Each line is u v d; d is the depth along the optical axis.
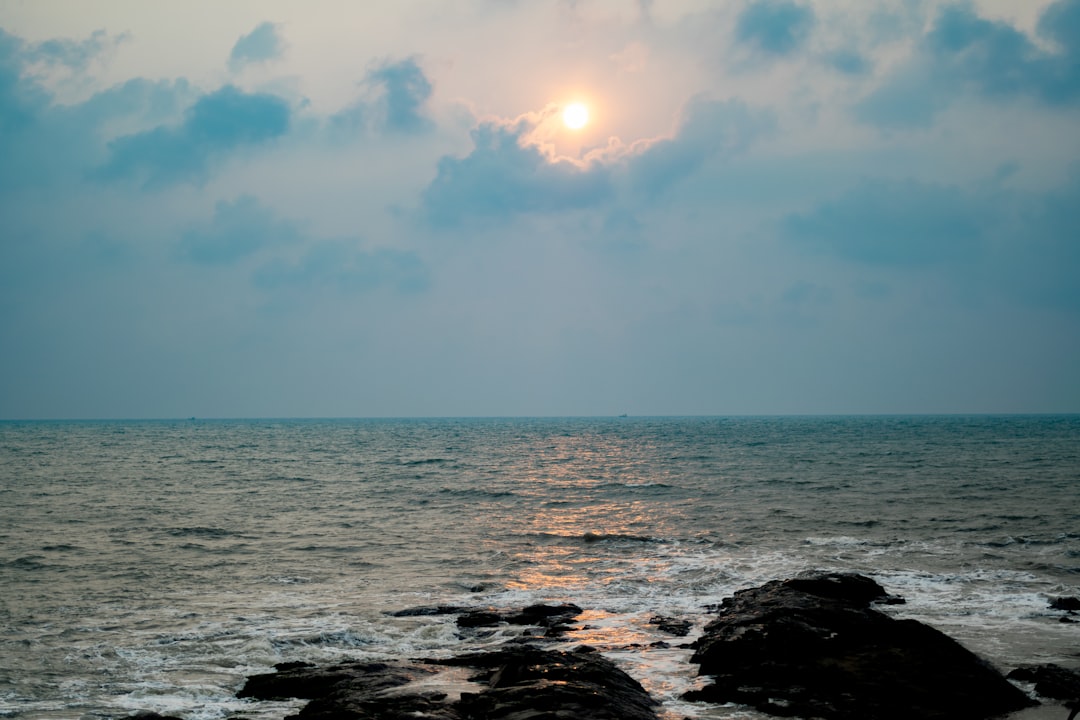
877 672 14.78
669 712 13.97
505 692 13.38
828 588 21.72
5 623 20.78
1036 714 13.59
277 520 40.06
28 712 14.50
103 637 19.44
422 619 21.16
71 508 44.84
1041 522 36.41
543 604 21.95
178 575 27.03
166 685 16.05
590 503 46.78
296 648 18.56
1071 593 23.33
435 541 33.81
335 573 27.44
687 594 24.09
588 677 14.22
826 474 62.81
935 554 29.44
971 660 15.16
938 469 66.62
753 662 15.80
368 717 12.71
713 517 39.72
